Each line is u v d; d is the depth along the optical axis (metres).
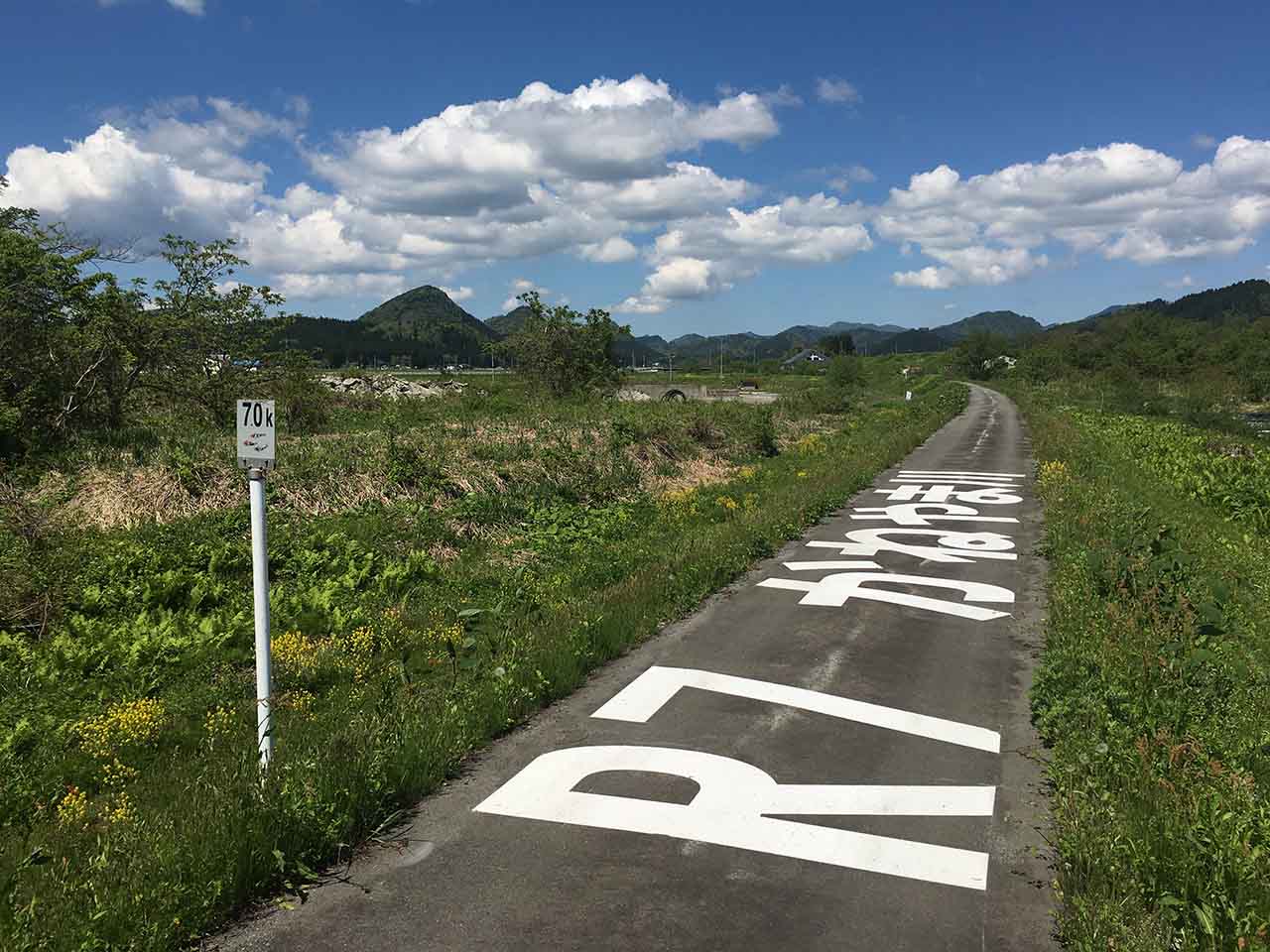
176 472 11.48
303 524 11.17
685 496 15.45
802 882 4.12
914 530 13.53
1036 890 4.05
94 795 5.16
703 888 4.07
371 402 25.52
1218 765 4.83
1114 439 27.88
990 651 7.65
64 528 9.44
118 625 7.86
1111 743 5.17
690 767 5.36
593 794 5.02
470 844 4.50
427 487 13.09
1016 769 5.33
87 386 14.30
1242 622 7.87
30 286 13.22
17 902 3.79
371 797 4.68
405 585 9.50
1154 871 3.89
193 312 17.17
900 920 3.82
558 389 33.81
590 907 3.92
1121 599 8.43
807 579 10.32
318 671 6.88
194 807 4.55
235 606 8.45
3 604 7.77
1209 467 20.09
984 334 114.50
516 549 11.44
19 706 6.15
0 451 12.00
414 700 6.14
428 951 3.65
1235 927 3.44
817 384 65.12
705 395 52.94
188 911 3.77
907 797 4.95
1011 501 16.53
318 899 4.04
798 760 5.46
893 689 6.71
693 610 9.01
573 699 6.55
